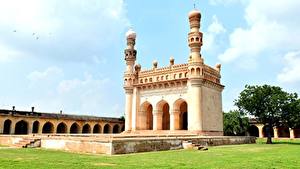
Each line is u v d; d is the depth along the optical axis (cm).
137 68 3238
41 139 1781
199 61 2678
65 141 1586
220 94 3136
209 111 2806
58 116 3728
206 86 2802
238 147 2012
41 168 805
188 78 2728
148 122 3181
